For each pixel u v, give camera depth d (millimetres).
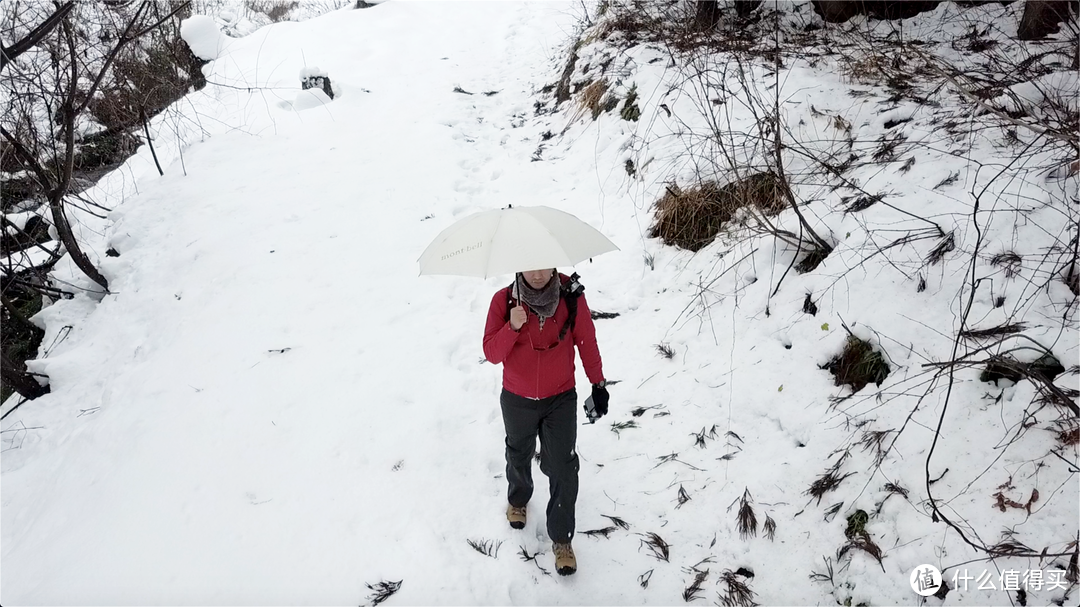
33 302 7520
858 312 4242
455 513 3916
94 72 7094
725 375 4473
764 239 5141
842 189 5246
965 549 3119
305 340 5582
